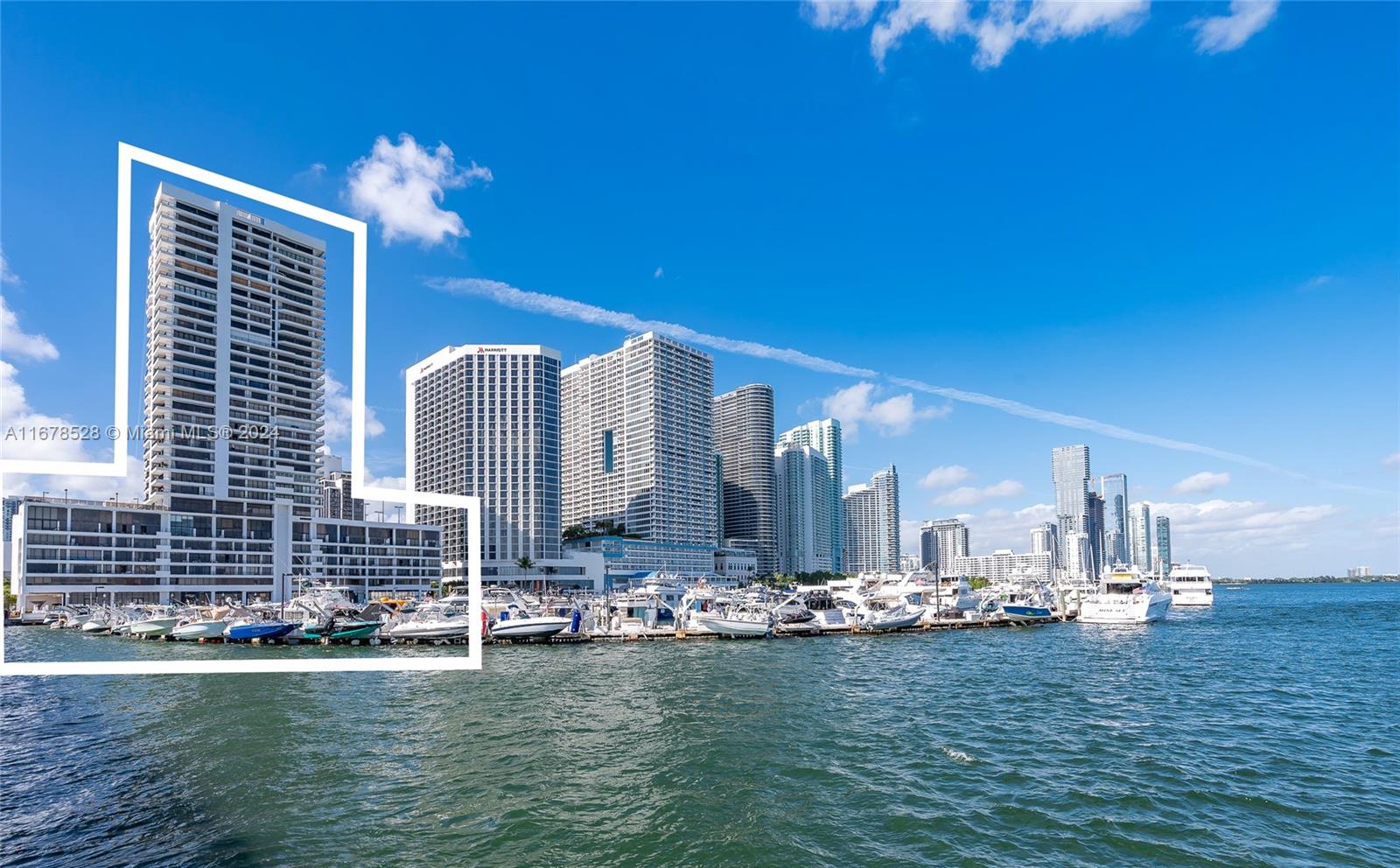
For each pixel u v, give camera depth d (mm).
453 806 25891
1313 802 26609
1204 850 22484
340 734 35969
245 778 29000
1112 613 113812
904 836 23422
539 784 28344
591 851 22312
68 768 30359
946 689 50438
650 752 32938
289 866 21156
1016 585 143500
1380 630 102688
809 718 40344
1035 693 48750
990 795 27219
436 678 54500
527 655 69812
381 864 21359
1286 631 101688
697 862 21594
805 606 105188
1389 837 23484
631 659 67062
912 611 99312
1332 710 43094
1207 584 175500
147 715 40438
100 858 21703
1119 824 24422
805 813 25438
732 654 70938
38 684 50688
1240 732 37344
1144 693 49000
